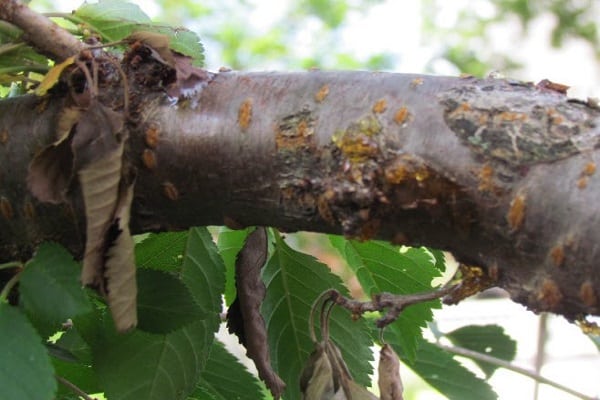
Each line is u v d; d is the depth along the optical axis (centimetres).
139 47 45
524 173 40
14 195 45
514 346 71
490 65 315
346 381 46
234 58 283
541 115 40
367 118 42
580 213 39
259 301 49
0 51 47
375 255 54
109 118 42
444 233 41
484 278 43
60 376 52
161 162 44
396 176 41
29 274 42
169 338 49
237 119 43
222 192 44
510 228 40
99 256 42
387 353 46
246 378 57
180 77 44
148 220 45
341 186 42
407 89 42
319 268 53
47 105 45
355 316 46
